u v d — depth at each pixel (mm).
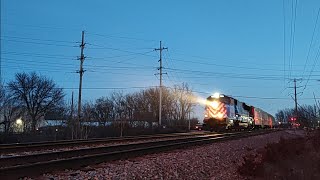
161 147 22984
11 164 15250
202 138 33688
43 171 13594
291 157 23000
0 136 40875
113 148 22250
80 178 12766
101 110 80875
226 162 21062
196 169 17406
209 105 48438
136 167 15867
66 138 47781
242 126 57406
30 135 46469
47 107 82188
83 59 54625
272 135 50281
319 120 45094
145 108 89062
